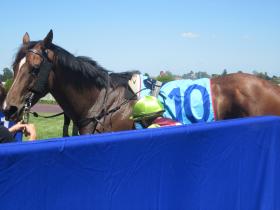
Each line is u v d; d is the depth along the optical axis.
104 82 3.87
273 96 3.91
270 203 2.75
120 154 1.66
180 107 3.82
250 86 3.94
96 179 1.58
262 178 2.66
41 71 3.64
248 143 2.48
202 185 2.15
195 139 2.06
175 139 1.93
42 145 1.37
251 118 2.55
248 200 2.54
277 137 2.77
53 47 3.76
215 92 3.98
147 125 2.83
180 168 1.99
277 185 2.81
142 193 1.79
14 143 1.35
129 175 1.72
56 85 3.79
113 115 3.79
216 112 3.93
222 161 2.28
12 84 3.66
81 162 1.51
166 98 3.83
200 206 2.15
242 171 2.46
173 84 3.95
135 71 4.03
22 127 2.66
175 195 1.97
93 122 3.84
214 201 2.25
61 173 1.45
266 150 2.67
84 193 1.54
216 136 2.21
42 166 1.38
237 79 4.01
